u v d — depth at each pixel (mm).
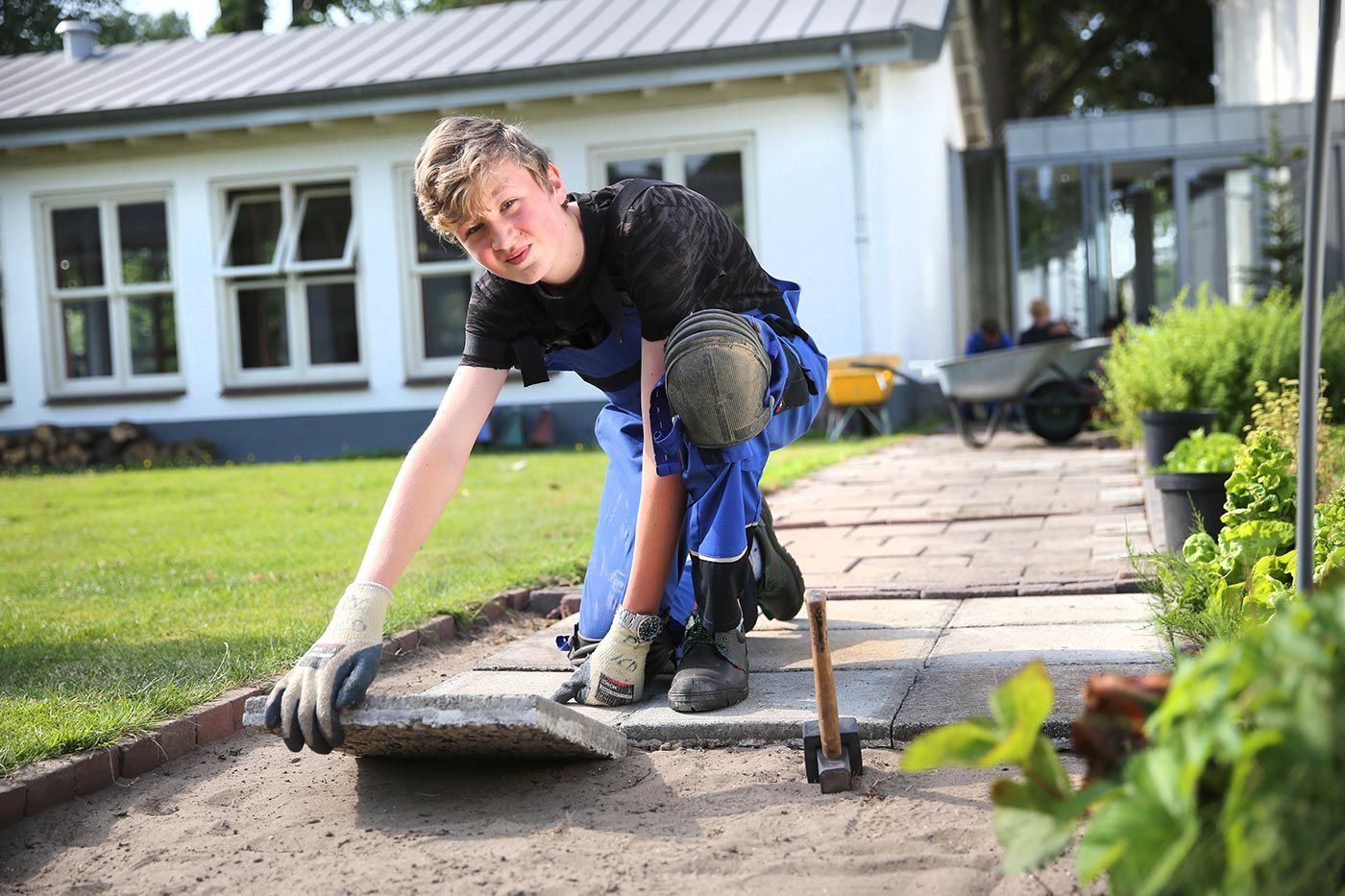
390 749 2602
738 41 12453
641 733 2766
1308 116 13852
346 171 13594
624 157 13102
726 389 2652
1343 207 13703
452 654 3803
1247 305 9148
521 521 6566
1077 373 10023
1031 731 1369
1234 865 1140
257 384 13906
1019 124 14375
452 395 2852
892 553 5043
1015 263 14453
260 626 3984
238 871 2148
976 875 1930
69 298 14312
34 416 14375
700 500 2869
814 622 2363
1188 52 26594
